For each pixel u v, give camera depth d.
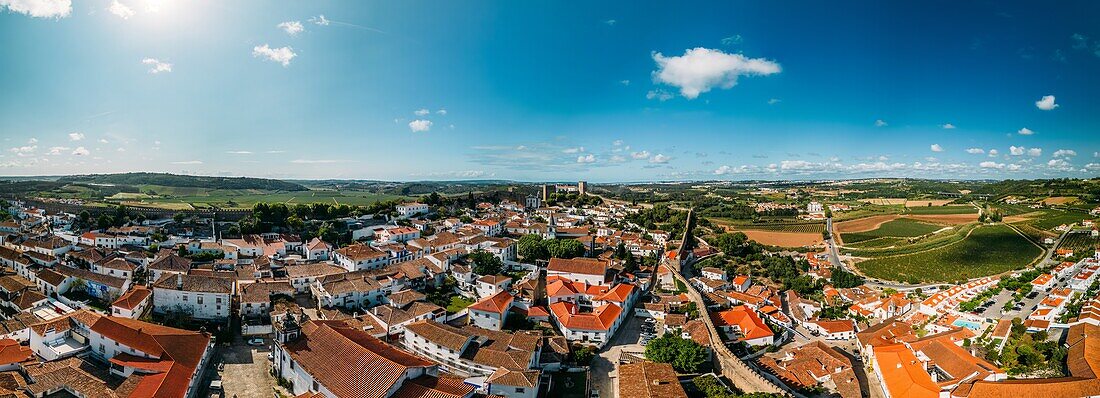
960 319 174.38
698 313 173.75
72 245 198.62
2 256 179.88
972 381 122.62
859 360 157.00
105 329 115.94
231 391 108.88
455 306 169.75
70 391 102.94
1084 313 161.25
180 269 174.00
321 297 154.25
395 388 95.31
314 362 104.00
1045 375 130.62
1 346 115.00
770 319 183.50
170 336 115.31
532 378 113.31
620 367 121.00
